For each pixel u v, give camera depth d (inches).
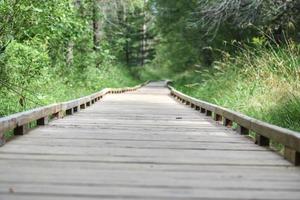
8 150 232.4
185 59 1401.3
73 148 243.1
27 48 395.2
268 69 453.4
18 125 273.6
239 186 167.5
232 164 209.0
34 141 264.2
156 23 1397.6
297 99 334.6
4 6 368.5
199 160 217.2
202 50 1152.8
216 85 645.3
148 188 162.4
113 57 1018.1
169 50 1520.7
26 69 396.5
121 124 369.7
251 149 252.7
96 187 162.2
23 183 165.3
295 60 446.3
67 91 648.4
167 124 377.4
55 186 162.1
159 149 247.3
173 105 644.7
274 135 236.5
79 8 794.8
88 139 278.5
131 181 171.8
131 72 2075.5
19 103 393.7
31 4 387.9
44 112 342.3
